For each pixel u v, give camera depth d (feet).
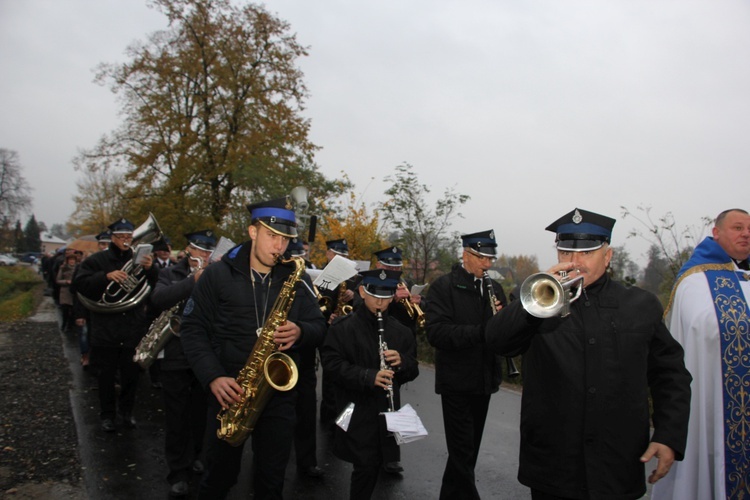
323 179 72.28
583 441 8.20
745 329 10.59
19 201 194.90
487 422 21.20
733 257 11.50
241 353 10.62
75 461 16.11
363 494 11.73
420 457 17.56
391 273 13.12
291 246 18.90
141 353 16.62
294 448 17.44
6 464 15.53
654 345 8.66
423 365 33.09
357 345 12.84
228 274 10.90
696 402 10.66
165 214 70.03
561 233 8.93
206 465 10.63
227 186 74.69
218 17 73.31
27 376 26.86
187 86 74.13
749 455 10.37
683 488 10.60
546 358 8.59
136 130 75.25
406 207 40.32
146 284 19.40
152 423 20.38
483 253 13.39
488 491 14.99
